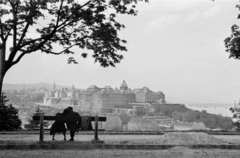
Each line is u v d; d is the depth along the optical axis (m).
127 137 14.66
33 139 13.42
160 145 11.07
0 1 13.31
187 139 11.93
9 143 11.11
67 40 14.41
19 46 13.59
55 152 10.00
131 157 9.30
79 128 12.41
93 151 10.30
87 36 14.10
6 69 13.34
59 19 13.63
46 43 14.95
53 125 12.22
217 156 9.65
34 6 13.09
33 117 11.68
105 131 17.00
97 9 13.56
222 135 17.53
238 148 11.32
